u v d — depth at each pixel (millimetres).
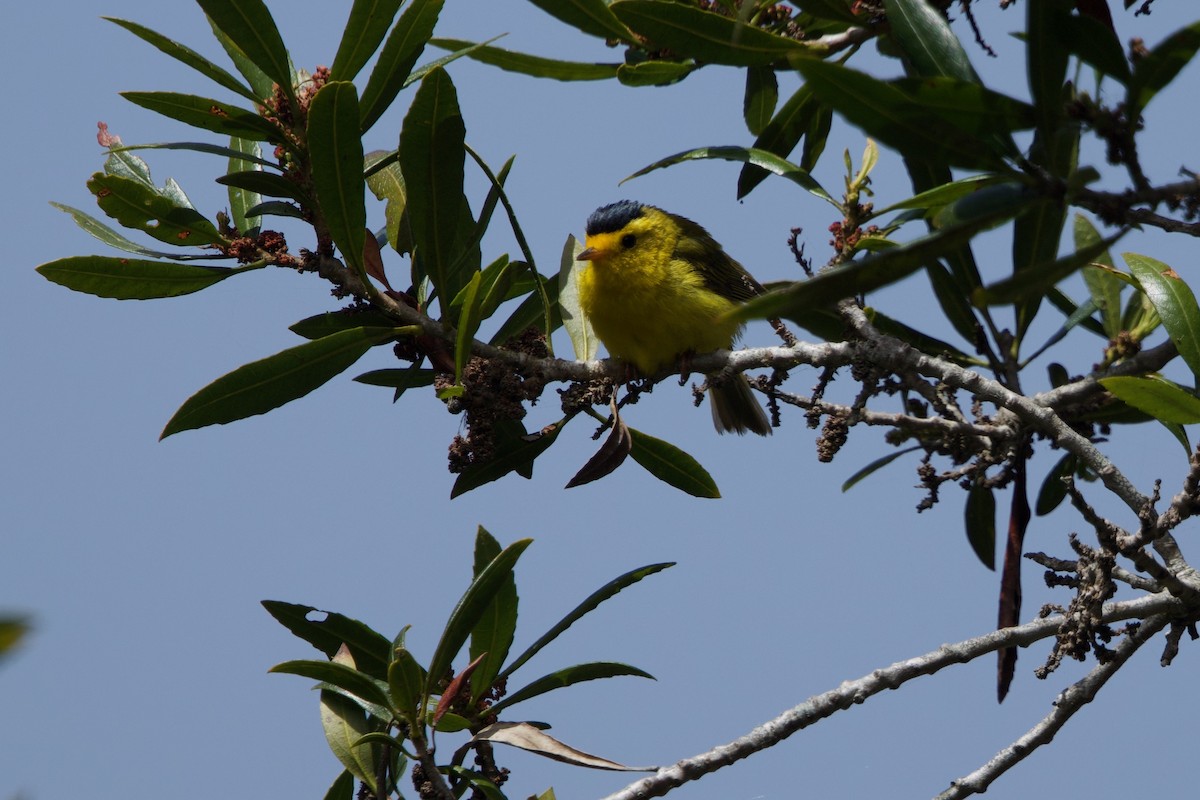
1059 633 8844
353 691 8227
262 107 9406
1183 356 9070
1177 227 6332
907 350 9922
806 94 11008
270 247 9570
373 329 9336
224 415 9055
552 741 8281
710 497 10555
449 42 10352
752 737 8500
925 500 10227
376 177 10609
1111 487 9258
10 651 2844
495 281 9344
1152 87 6016
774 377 10445
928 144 6172
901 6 7570
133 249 9688
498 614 8781
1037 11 6176
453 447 9945
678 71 10070
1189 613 8883
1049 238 10383
